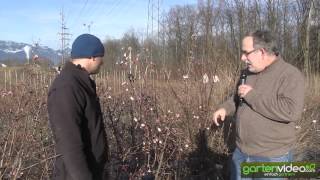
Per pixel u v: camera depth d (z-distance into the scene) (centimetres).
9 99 625
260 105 351
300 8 2205
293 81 344
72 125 290
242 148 371
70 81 299
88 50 317
